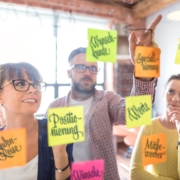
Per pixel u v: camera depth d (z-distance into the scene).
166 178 0.54
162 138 0.55
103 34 0.45
